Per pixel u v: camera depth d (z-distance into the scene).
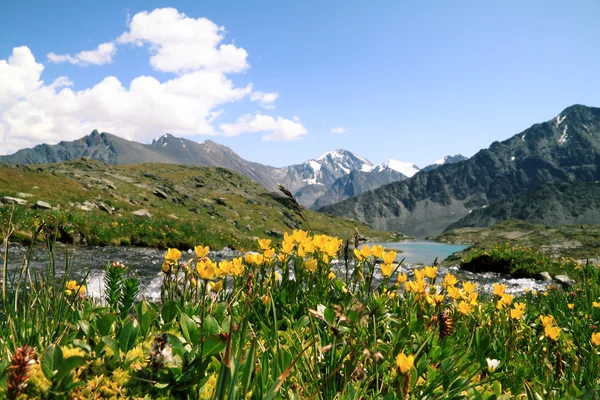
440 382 2.65
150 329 3.16
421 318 3.63
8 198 29.44
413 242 160.00
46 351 2.09
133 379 2.31
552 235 94.12
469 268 22.03
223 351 2.27
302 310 3.71
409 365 1.83
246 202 129.38
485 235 147.38
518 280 17.81
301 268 3.88
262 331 2.98
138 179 103.31
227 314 3.28
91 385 2.20
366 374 2.60
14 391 1.44
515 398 2.82
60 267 12.31
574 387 2.67
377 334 3.34
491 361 2.78
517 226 154.12
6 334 2.58
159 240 24.16
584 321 4.85
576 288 8.50
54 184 53.38
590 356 3.37
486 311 4.73
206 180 168.50
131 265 14.59
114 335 2.88
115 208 52.47
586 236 85.25
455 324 3.90
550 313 5.50
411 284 3.75
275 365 2.34
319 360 2.71
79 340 2.55
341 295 3.43
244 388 1.98
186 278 3.54
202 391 2.30
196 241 26.17
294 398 2.25
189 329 2.61
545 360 3.10
